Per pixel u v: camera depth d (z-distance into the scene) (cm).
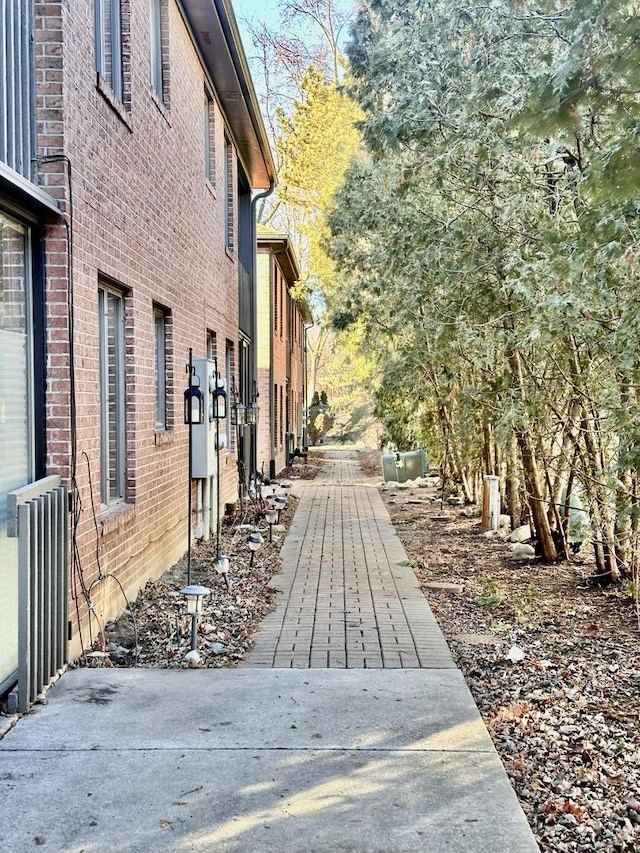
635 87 362
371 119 927
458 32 746
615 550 786
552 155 643
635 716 459
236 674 508
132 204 682
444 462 1616
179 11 914
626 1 347
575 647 598
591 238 471
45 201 476
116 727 418
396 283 1056
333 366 4316
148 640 587
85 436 542
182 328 931
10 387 470
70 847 306
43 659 462
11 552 459
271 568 909
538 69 650
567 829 335
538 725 444
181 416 922
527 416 786
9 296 473
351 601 748
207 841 311
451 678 505
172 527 870
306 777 364
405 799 346
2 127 448
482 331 816
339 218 1393
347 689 481
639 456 559
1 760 378
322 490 1916
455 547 1073
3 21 447
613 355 611
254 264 1705
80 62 536
